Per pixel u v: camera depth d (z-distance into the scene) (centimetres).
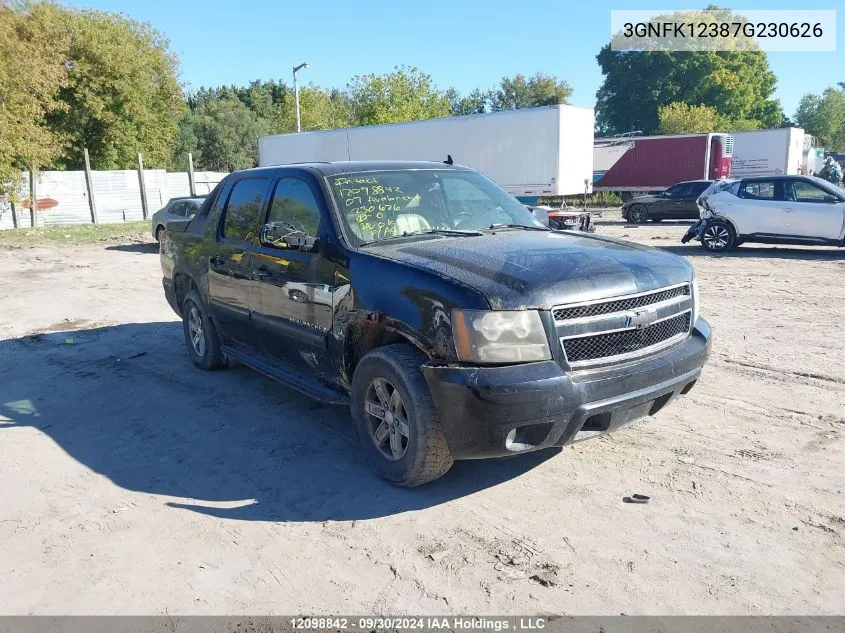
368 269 405
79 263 1603
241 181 570
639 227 2308
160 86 4172
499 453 354
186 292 672
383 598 304
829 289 998
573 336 355
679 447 450
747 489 390
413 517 373
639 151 3169
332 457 454
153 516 383
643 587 305
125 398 589
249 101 8850
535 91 8969
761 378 588
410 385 371
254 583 318
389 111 4547
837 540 337
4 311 1018
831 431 470
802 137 3322
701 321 442
